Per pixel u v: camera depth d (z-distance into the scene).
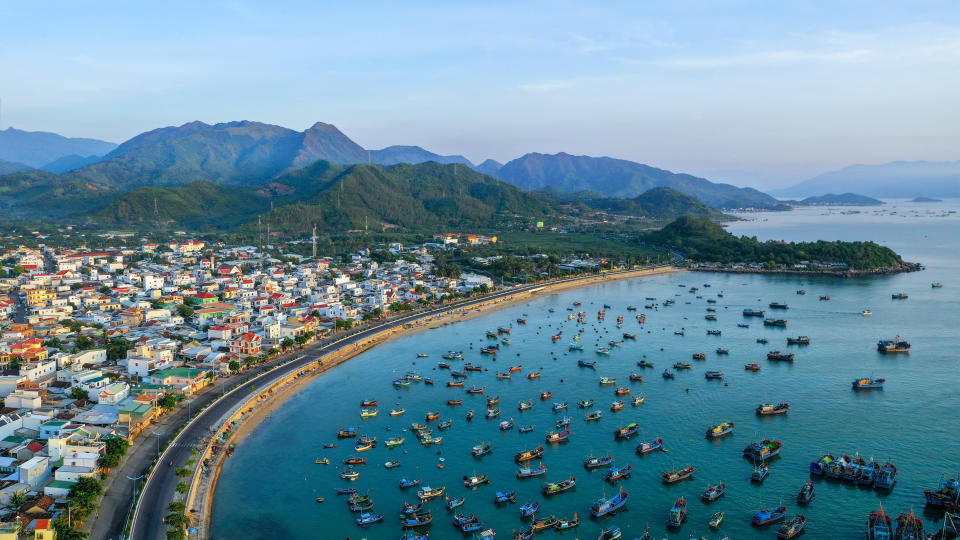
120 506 153.38
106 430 188.38
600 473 185.75
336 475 183.12
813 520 158.50
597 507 161.75
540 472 184.88
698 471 185.50
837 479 178.88
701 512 163.62
